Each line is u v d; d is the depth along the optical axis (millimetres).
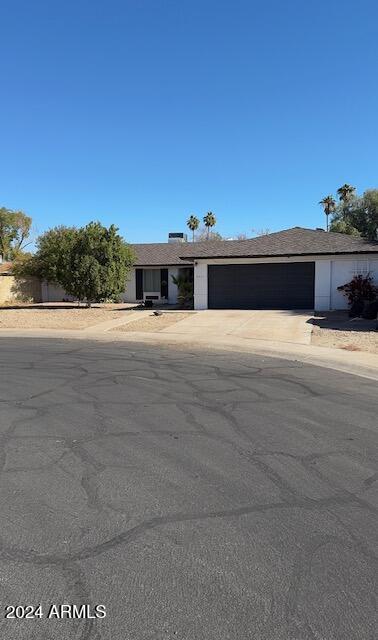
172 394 8258
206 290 26375
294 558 3387
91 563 3314
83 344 15172
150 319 21641
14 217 60031
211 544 3559
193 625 2725
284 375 10047
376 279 24172
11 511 4059
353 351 12750
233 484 4605
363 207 60125
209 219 76562
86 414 6969
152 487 4527
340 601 2936
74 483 4605
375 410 7285
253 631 2680
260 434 6102
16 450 5480
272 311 24047
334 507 4156
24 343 15453
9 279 34531
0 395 8141
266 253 25234
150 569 3246
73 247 26047
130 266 28219
